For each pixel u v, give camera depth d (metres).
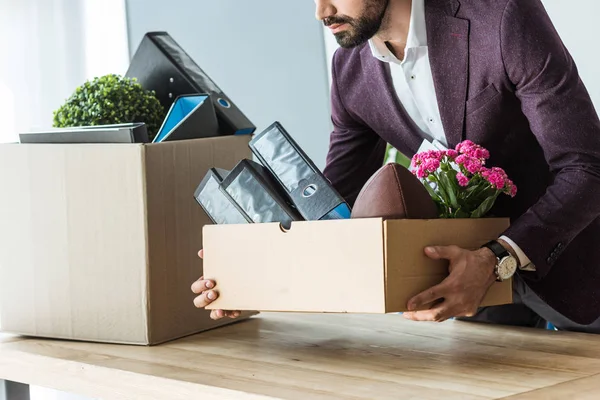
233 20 4.16
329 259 1.20
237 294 1.33
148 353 1.42
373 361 1.27
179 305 1.54
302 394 1.07
